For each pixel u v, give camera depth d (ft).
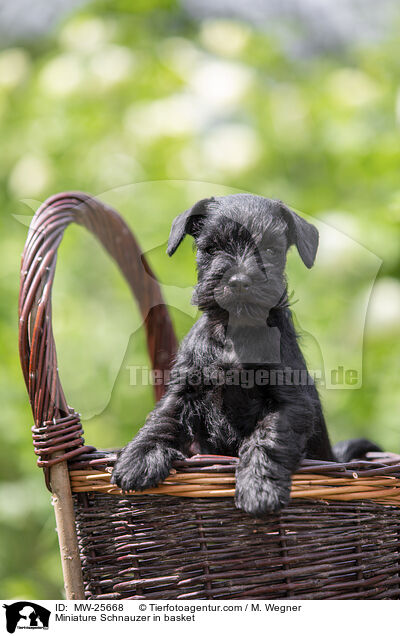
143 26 18.28
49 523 15.21
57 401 8.51
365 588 8.32
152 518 8.09
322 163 16.42
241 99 16.07
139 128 14.92
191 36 18.92
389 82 18.02
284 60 18.90
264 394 9.02
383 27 20.16
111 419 11.50
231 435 9.20
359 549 8.29
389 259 14.62
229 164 14.52
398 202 14.10
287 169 16.10
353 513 8.24
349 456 10.90
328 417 12.19
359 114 16.93
